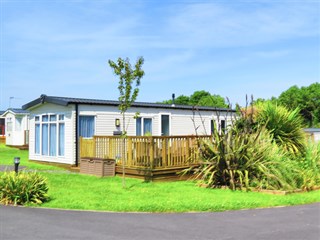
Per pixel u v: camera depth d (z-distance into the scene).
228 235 6.95
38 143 20.59
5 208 9.35
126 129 18.09
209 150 12.94
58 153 18.86
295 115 15.52
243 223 7.88
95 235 6.94
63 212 8.91
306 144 15.16
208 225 7.71
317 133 24.30
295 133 15.00
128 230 7.31
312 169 13.34
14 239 6.67
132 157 14.45
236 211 9.10
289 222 7.95
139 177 14.18
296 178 12.29
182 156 14.52
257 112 15.49
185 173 13.98
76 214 8.70
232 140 12.61
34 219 8.19
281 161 12.53
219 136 12.86
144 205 9.38
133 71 12.36
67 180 13.77
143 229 7.38
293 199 10.31
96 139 16.11
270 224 7.78
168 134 21.23
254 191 11.62
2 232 7.14
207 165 12.86
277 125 14.93
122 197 10.57
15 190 9.84
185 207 9.27
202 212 8.98
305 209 9.32
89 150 16.44
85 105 18.17
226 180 12.41
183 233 7.09
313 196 10.95
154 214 8.75
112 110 19.06
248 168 12.18
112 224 7.79
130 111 19.58
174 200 10.11
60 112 18.70
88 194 10.99
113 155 15.36
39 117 20.38
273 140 14.52
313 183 12.41
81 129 18.03
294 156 14.21
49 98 18.84
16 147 32.09
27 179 10.09
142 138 14.05
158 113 20.75
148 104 21.28
